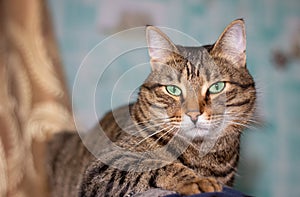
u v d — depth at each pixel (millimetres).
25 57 618
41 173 628
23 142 606
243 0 854
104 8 827
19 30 614
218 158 528
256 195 851
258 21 863
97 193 488
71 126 653
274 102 872
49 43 640
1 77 582
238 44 529
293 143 882
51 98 636
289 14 869
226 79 516
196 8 841
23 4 615
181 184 444
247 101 538
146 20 830
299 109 878
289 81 875
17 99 608
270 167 877
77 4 826
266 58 868
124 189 469
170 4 833
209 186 436
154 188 450
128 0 827
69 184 614
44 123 632
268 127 841
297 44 872
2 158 580
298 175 886
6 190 583
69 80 819
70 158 626
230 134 534
